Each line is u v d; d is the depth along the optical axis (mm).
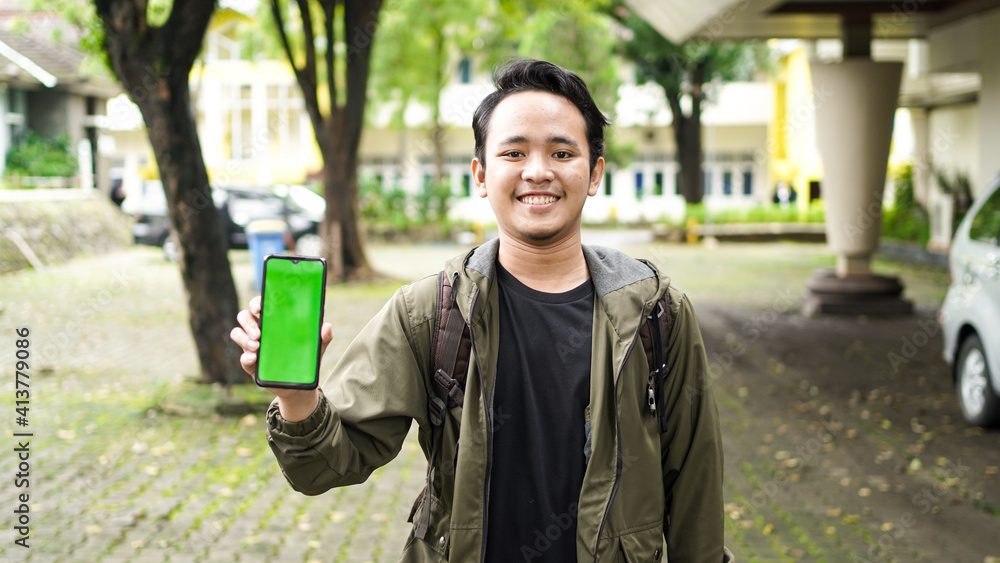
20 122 23281
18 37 22969
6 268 16266
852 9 12398
